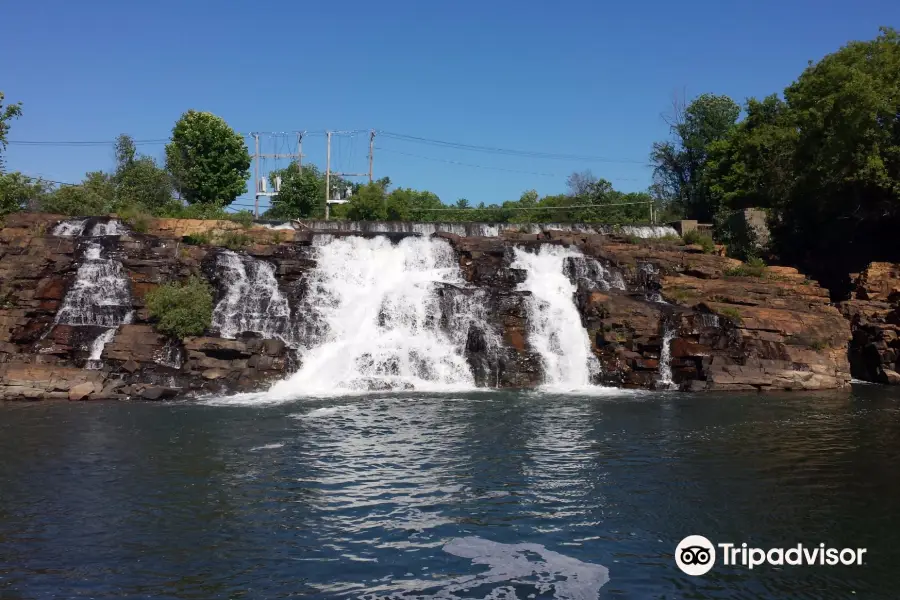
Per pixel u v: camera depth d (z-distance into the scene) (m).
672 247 46.72
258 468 18.22
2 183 44.94
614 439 21.70
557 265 40.81
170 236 40.69
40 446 20.33
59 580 11.78
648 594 11.38
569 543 13.42
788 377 33.22
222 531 13.93
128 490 16.41
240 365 30.86
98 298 33.94
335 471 17.98
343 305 36.19
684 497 16.12
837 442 21.53
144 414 25.05
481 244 41.06
